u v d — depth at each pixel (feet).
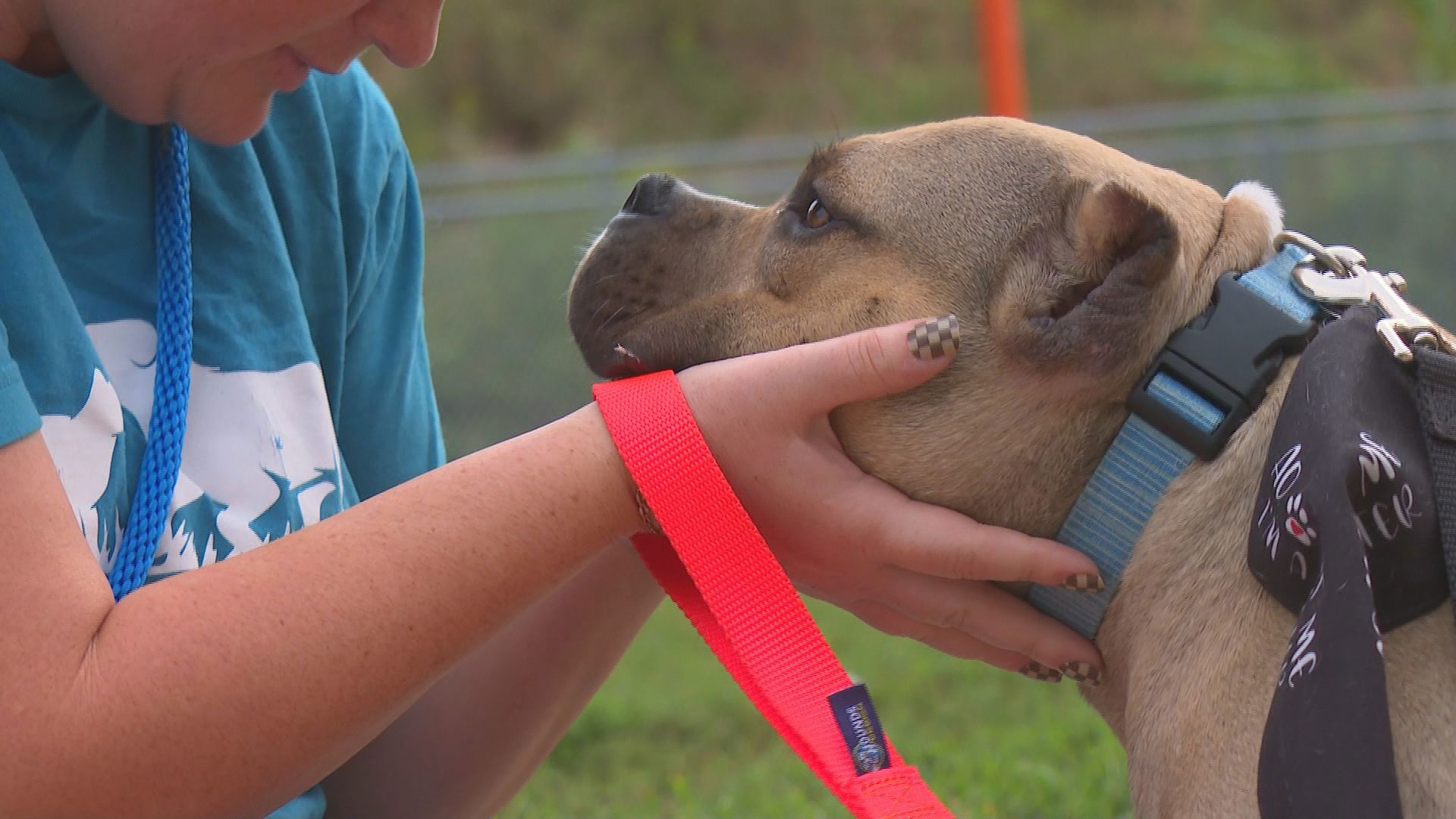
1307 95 51.16
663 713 17.42
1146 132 35.68
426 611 5.77
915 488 7.26
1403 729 6.06
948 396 7.23
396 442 8.68
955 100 56.18
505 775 8.37
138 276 7.02
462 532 5.88
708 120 56.90
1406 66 54.80
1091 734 14.69
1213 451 6.82
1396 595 5.98
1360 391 6.06
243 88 6.66
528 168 33.76
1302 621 5.65
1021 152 7.66
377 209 8.61
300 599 5.66
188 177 7.25
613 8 60.49
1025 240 7.38
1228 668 6.50
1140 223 6.94
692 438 6.24
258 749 5.61
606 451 6.21
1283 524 6.00
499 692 8.18
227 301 7.30
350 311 8.41
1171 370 6.89
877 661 18.48
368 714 5.76
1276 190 32.76
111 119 7.06
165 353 6.79
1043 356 7.07
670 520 6.12
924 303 7.48
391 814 8.36
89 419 6.33
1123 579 6.99
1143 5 59.06
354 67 8.64
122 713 5.44
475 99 57.00
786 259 7.93
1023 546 6.59
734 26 60.08
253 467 7.15
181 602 5.64
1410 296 32.50
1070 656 7.04
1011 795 13.24
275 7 6.26
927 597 6.86
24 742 5.36
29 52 6.70
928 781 13.97
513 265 33.27
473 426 32.94
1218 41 55.67
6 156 6.61
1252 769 6.24
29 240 6.17
